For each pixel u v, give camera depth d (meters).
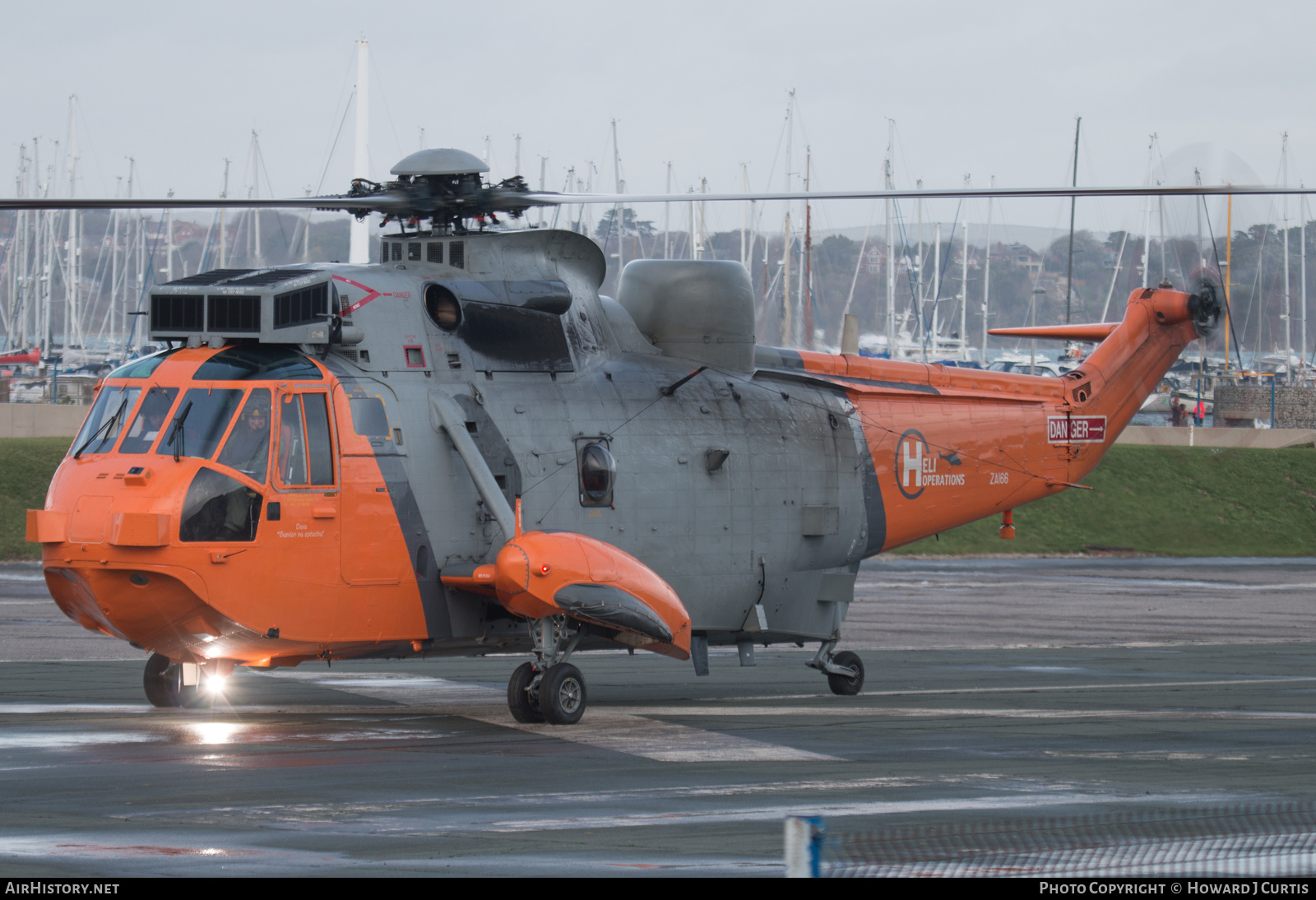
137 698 59.38
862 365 70.69
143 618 49.03
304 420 51.09
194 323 52.09
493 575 52.38
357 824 34.00
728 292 64.88
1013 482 73.56
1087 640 100.50
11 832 32.62
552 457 56.84
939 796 38.81
